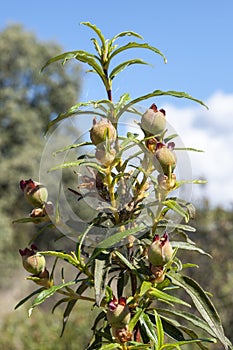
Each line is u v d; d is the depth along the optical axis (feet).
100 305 1.39
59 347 5.93
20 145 18.86
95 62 1.44
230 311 6.02
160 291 1.35
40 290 1.50
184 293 5.23
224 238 6.40
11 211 17.48
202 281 6.26
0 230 14.67
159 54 1.43
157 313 1.41
